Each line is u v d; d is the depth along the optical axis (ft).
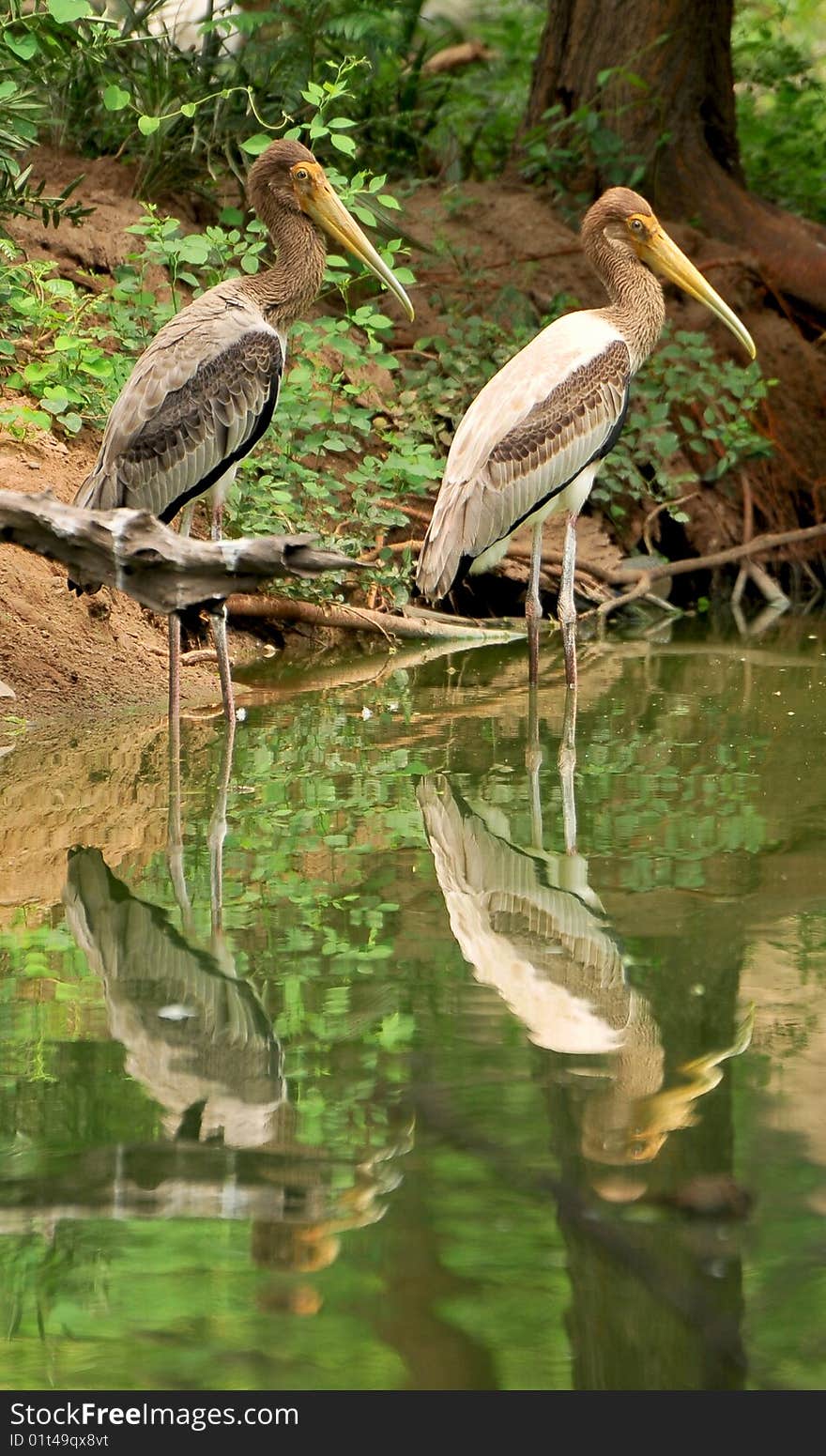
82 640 41.22
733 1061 19.21
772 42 89.15
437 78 79.51
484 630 51.57
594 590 56.39
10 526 25.16
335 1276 14.78
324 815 30.45
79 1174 16.56
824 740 36.55
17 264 48.57
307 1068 19.01
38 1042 19.92
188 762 34.50
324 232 39.86
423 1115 17.85
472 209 67.41
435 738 37.01
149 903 25.41
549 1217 15.58
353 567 24.95
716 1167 16.60
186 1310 14.42
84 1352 13.96
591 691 42.75
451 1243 15.28
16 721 37.96
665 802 31.24
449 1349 13.97
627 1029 20.17
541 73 72.90
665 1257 14.94
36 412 42.45
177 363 37.17
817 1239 15.14
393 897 25.72
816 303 69.41
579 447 42.11
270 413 38.19
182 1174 16.56
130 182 59.31
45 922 24.45
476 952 23.08
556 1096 18.13
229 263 56.24
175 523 46.88
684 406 64.75
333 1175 16.42
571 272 65.82
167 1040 19.99
